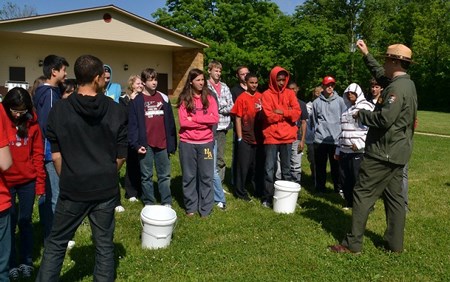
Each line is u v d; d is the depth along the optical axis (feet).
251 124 19.77
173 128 18.31
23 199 12.04
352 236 14.21
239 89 21.56
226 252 14.07
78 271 12.52
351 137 18.80
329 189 23.30
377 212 19.02
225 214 18.10
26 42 67.26
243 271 12.76
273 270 12.87
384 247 14.82
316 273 12.72
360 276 12.63
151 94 17.81
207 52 94.38
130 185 20.03
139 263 13.09
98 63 9.82
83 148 9.83
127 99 19.83
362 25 133.18
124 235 15.38
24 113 11.48
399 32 137.49
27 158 11.88
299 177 22.99
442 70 124.47
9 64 66.23
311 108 23.52
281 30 104.06
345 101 19.35
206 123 17.35
